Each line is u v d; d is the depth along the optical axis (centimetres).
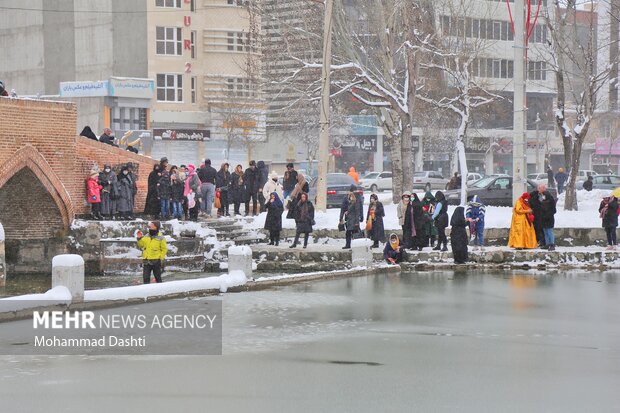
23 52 9031
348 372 1644
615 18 5272
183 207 4078
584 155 12019
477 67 7381
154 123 8225
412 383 1555
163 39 8281
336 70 4756
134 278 3369
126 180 3903
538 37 9644
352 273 3338
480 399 1439
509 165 10912
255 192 4488
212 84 8494
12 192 3606
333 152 9481
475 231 3769
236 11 8519
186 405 1398
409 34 4662
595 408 1384
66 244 3631
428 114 7806
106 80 8156
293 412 1355
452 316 2327
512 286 2998
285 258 3619
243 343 1944
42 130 3609
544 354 1828
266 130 8906
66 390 1503
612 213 3797
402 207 3816
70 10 8625
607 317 2319
